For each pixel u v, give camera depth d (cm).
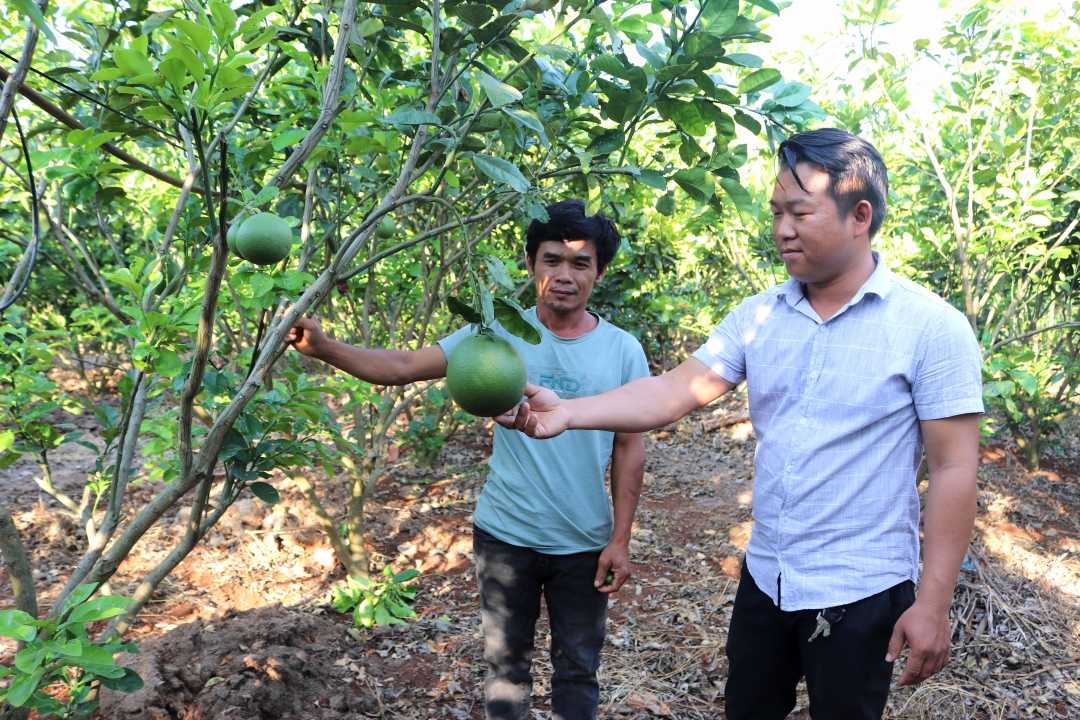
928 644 150
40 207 239
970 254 453
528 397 177
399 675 319
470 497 535
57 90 241
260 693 271
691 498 556
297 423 228
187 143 200
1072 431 700
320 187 266
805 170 159
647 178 173
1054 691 318
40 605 348
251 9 178
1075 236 488
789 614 173
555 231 215
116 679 167
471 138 201
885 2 390
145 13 222
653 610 388
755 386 182
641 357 231
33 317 612
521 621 225
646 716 298
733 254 555
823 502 167
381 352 208
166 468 296
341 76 150
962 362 157
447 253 452
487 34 163
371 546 447
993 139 434
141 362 186
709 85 177
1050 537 467
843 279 169
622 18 221
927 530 158
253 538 438
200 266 200
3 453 230
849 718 166
